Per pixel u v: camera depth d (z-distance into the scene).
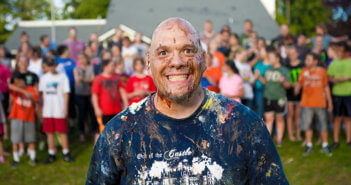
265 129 1.40
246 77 5.83
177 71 1.34
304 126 5.41
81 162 5.25
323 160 5.03
